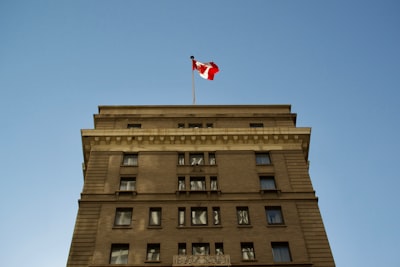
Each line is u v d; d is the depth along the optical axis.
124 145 46.66
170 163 44.91
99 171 43.88
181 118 50.75
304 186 42.88
